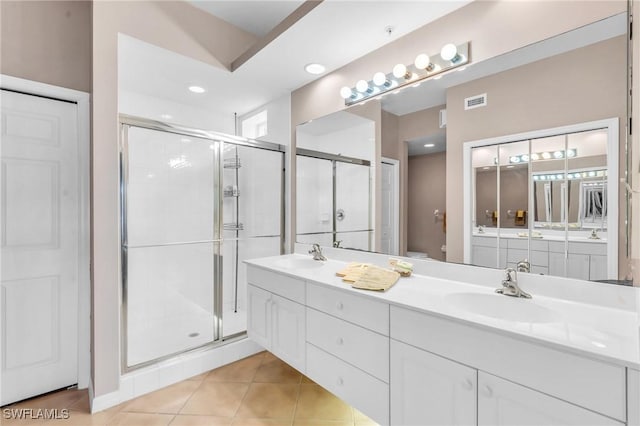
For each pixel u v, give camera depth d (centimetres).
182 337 263
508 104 149
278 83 264
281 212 288
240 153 325
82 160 212
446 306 124
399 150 196
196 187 289
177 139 279
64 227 209
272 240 295
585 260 128
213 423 176
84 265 212
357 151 223
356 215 224
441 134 175
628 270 117
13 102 192
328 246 247
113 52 187
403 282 166
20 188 195
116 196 191
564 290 131
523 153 145
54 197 206
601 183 124
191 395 203
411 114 189
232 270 320
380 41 199
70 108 212
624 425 81
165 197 272
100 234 185
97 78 183
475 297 143
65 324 209
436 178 178
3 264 190
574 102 130
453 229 170
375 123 210
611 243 121
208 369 234
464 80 165
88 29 216
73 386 211
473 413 108
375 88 208
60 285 208
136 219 257
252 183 315
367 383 145
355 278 168
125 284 203
